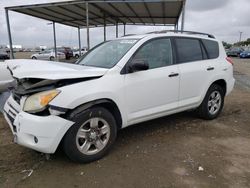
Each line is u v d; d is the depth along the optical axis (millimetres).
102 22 18578
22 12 13383
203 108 5016
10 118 3354
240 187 2811
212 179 2965
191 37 4730
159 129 4637
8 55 28375
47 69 3070
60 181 2898
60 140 2988
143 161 3387
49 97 2895
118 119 3609
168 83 4098
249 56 36562
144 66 3514
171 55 4297
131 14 15047
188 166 3268
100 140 3373
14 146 3816
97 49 4578
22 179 2932
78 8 12844
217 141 4121
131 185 2832
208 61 4914
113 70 3480
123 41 4207
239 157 3549
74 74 3086
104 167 3217
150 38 4047
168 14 14781
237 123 5082
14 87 3588
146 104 3863
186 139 4180
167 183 2877
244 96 8039
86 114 3129
